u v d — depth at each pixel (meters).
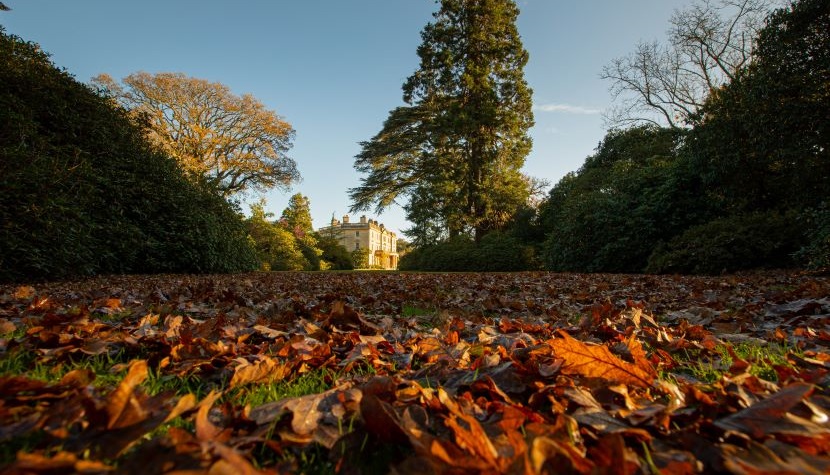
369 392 1.01
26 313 2.48
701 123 10.35
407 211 24.06
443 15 22.09
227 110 23.83
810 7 7.57
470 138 21.31
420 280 7.46
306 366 1.44
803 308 2.57
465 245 20.28
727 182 9.98
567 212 14.02
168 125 22.94
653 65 15.72
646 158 18.52
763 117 8.20
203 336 1.80
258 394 1.18
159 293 3.76
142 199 8.22
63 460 0.56
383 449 0.83
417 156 25.08
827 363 1.36
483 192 21.16
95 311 2.61
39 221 5.04
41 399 0.94
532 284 6.27
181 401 0.81
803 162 7.94
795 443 0.75
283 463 0.74
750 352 1.73
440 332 2.07
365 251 53.78
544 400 1.04
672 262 9.32
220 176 24.23
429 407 0.97
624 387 1.08
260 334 1.99
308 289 5.14
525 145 21.92
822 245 6.48
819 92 7.48
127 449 0.78
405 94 23.16
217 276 8.38
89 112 7.48
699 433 0.82
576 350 1.19
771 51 8.32
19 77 6.36
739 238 8.45
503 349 1.53
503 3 21.86
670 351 1.77
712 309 2.97
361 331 2.11
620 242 11.39
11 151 5.05
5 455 0.74
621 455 0.57
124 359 1.57
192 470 0.57
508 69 21.86
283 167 26.42
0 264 4.65
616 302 3.79
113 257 7.09
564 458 0.60
